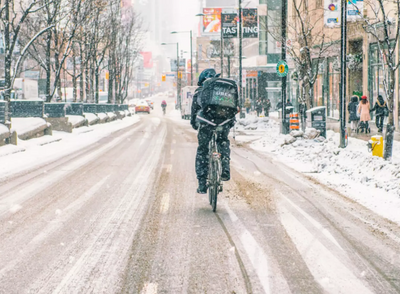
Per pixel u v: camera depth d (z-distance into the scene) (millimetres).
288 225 6797
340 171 11391
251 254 5469
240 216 7344
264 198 8750
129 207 7961
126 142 20484
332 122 30328
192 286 4512
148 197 8805
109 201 8430
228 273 4855
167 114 72875
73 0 27375
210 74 7609
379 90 24297
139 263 5168
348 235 6305
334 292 4395
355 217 7301
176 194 9109
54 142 20328
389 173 9883
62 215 7383
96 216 7324
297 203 8312
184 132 27562
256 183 10344
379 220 7129
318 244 5887
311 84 22438
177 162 13789
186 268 5004
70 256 5414
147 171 12008
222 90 7270
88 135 24516
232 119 7480
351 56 27469
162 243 5906
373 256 5457
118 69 56719
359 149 16219
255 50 60375
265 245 5828
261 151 17172
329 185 10070
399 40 21141
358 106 22906
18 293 4383
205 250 5621
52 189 9547
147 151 16797
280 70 21750
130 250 5629
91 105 37219
